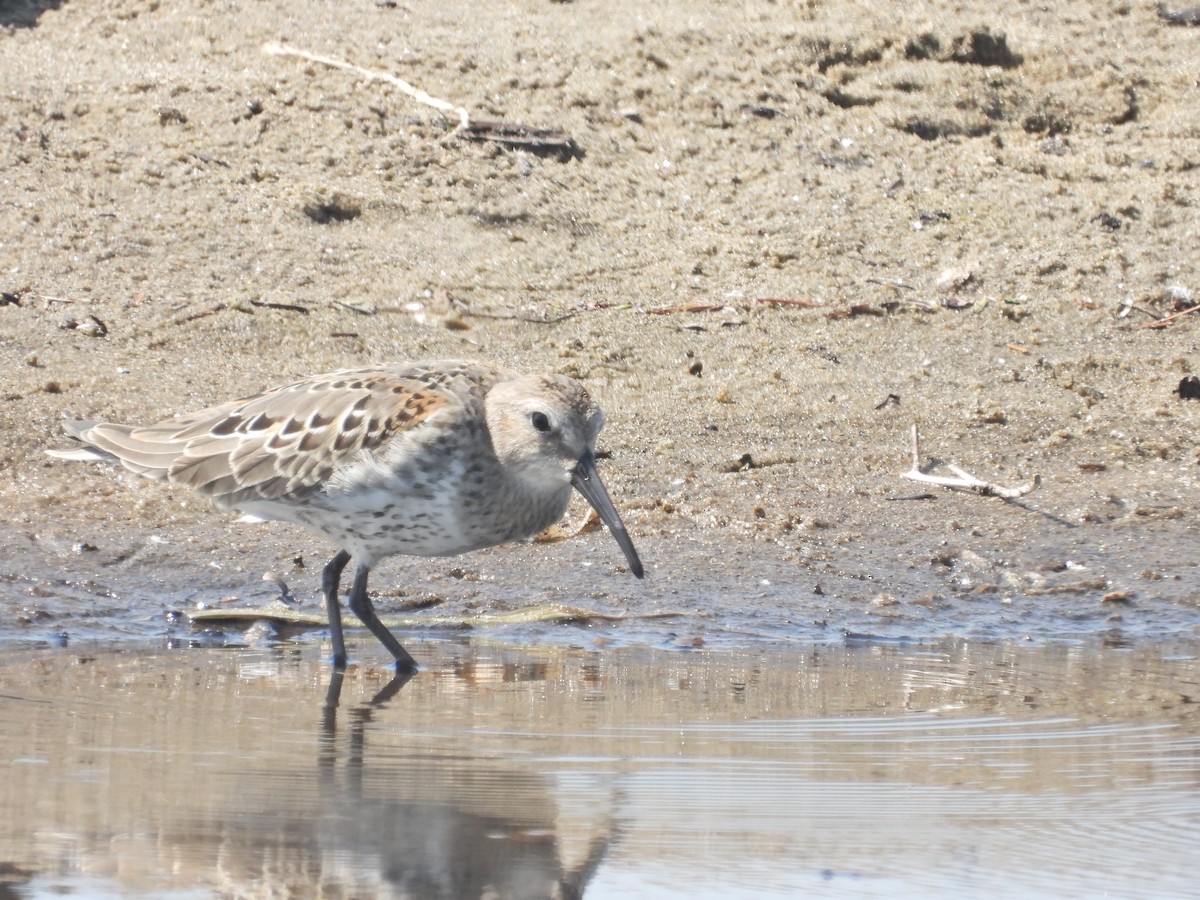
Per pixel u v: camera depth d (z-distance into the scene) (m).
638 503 13.88
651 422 15.11
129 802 7.62
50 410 14.10
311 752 8.57
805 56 20.11
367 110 18.39
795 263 17.53
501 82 19.20
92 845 7.06
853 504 14.15
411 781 8.10
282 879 6.79
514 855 7.13
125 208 16.88
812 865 7.07
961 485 14.31
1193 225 18.34
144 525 13.03
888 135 19.44
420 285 16.48
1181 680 10.68
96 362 14.85
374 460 10.81
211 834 7.26
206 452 11.46
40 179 17.02
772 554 13.22
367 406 10.91
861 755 8.79
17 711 9.21
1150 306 17.30
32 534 12.60
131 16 19.77
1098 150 19.58
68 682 9.97
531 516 11.31
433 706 9.70
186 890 6.62
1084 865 7.10
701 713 9.63
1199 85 20.59
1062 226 18.25
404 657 10.91
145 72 18.59
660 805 7.86
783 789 8.16
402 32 19.89
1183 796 8.12
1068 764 8.66
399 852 7.12
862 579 12.91
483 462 10.94
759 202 18.28
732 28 20.48
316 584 12.40
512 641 11.56
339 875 6.84
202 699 9.69
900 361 16.34
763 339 16.48
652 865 7.06
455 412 10.83
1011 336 16.80
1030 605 12.62
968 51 20.53
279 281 16.30
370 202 17.44
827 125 19.44
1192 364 16.42
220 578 12.33
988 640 11.84
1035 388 16.03
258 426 11.34
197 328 15.48
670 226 17.88
